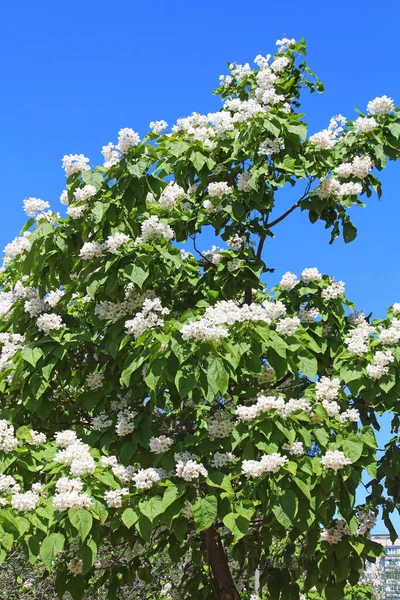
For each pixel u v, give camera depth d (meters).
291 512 5.44
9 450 5.89
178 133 7.56
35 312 6.79
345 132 7.75
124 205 6.72
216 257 7.66
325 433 6.07
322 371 7.16
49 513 5.38
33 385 6.36
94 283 6.52
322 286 7.29
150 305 5.93
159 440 6.02
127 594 9.75
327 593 6.83
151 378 5.51
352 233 7.52
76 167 6.85
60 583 6.91
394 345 6.40
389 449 7.09
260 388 6.84
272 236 7.54
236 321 5.97
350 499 6.07
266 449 5.63
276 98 7.29
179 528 5.69
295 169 7.12
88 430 7.04
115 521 5.65
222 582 7.49
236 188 7.48
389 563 15.99
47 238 6.70
